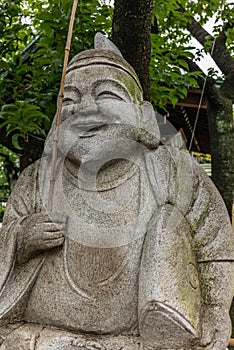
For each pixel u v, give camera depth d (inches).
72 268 64.1
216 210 69.4
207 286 65.5
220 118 153.3
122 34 97.7
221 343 61.4
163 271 59.5
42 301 65.0
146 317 58.3
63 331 63.0
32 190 73.2
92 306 62.1
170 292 58.4
